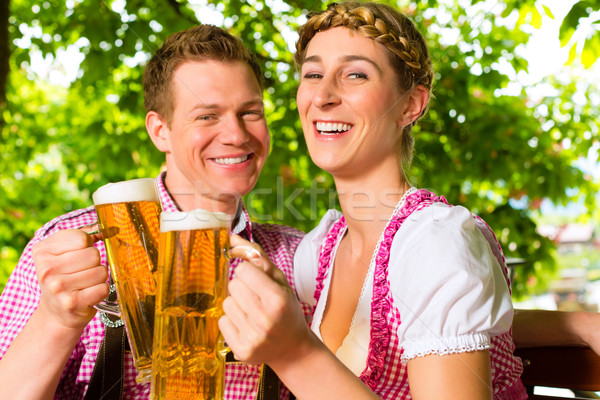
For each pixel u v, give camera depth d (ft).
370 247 4.25
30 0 14.08
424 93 4.33
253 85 4.88
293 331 2.73
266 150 5.05
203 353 2.94
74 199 19.13
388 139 4.17
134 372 4.34
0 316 4.43
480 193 15.58
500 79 13.37
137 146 13.96
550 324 4.70
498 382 3.98
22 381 3.40
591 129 14.78
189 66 4.76
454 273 3.37
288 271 4.94
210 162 4.82
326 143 4.12
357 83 4.04
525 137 14.10
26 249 4.58
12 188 17.78
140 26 12.59
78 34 12.87
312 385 2.84
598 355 4.52
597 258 36.73
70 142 16.75
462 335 3.32
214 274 2.93
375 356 3.85
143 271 3.19
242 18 13.58
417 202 4.04
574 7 10.15
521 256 14.07
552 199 14.30
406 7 13.85
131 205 3.16
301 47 4.41
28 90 19.70
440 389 3.26
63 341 3.43
